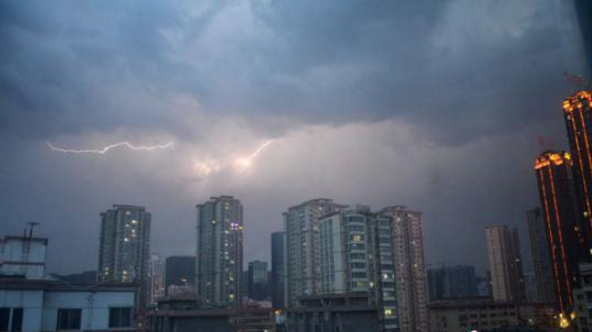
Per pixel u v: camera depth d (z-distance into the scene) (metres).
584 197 169.12
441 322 173.25
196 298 114.56
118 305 53.81
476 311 172.75
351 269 147.00
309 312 119.94
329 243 156.00
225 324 107.25
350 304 116.44
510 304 179.50
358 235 150.50
